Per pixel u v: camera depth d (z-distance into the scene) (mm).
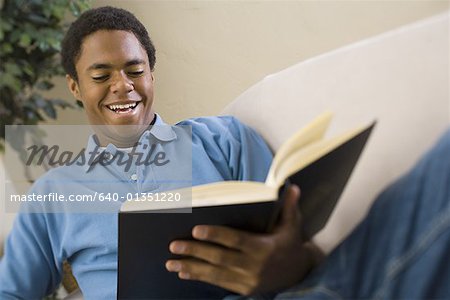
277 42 1567
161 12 1710
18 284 1029
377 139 722
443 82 659
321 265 640
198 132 1044
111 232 976
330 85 827
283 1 1540
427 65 683
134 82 1018
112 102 1009
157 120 1063
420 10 1307
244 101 1042
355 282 596
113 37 1003
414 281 543
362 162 736
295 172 579
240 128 995
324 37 1486
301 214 661
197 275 678
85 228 993
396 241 566
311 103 856
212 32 1658
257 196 577
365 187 729
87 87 1019
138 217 661
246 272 643
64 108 1919
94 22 1010
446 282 535
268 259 627
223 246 646
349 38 1439
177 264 681
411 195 572
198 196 631
